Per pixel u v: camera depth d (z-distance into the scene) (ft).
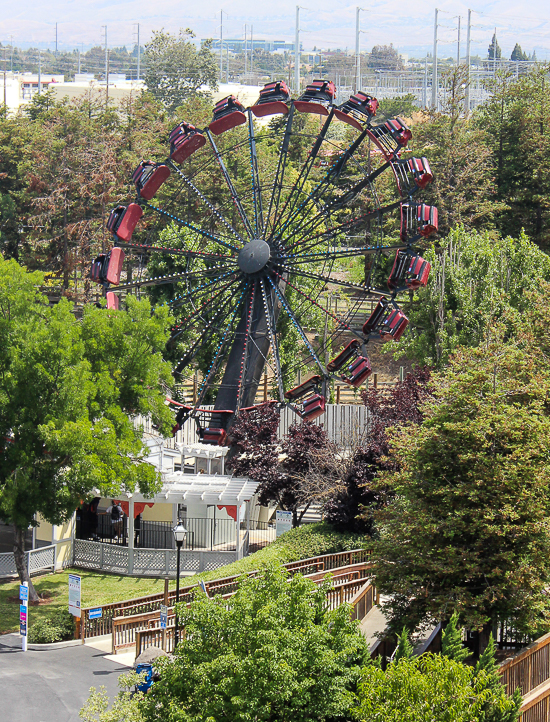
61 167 331.98
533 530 96.12
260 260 184.14
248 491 150.51
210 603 82.53
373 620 113.70
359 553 136.98
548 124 308.40
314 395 166.30
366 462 145.07
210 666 76.59
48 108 442.50
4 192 368.89
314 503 158.71
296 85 546.26
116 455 128.88
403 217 172.35
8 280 131.03
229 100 195.21
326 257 184.85
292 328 234.79
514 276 207.41
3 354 128.26
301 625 81.15
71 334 132.46
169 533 156.25
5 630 123.24
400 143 179.01
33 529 150.82
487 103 343.67
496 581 98.63
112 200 331.16
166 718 77.77
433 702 75.66
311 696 78.69
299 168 360.28
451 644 88.33
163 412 142.41
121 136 360.48
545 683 100.17
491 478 98.32
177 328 196.13
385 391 195.72
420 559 98.37
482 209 292.61
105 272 185.26
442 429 103.09
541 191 302.66
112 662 110.83
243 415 166.71
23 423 126.21
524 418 101.09
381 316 173.58
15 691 101.14
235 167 331.36
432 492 101.40
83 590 141.08
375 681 77.97
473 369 105.81
